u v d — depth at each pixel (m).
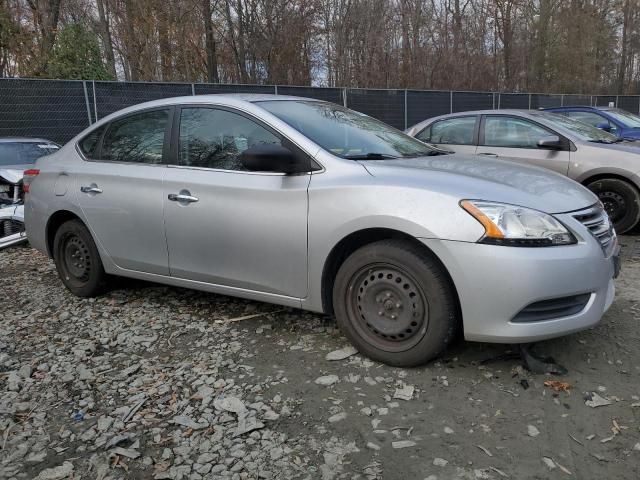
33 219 5.05
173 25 21.20
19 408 3.04
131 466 2.53
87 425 2.87
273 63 24.20
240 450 2.61
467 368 3.27
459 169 3.52
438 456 2.52
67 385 3.29
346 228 3.28
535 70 31.67
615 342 3.56
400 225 3.11
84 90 12.91
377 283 3.29
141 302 4.68
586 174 6.68
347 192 3.30
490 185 3.19
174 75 21.77
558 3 31.91
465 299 3.00
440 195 3.08
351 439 2.66
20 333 4.12
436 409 2.88
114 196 4.38
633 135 10.85
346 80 25.58
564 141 6.87
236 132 3.87
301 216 3.46
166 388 3.20
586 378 3.13
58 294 5.03
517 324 2.96
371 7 25.58
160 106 4.34
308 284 3.53
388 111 18.16
